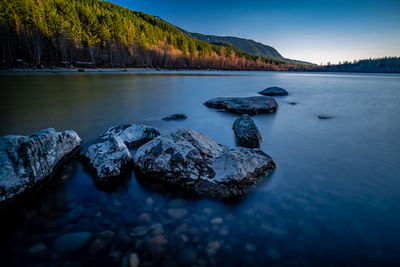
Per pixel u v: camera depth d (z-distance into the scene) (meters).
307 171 4.12
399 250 2.28
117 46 71.06
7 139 3.23
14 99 12.12
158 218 2.68
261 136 6.31
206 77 40.50
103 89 17.80
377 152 5.26
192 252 2.18
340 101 14.36
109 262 2.04
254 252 2.21
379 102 13.88
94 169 3.67
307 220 2.71
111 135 4.35
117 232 2.42
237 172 3.31
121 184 3.48
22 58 50.72
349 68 158.25
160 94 15.68
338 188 3.51
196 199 3.11
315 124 8.08
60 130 6.61
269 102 10.82
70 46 56.97
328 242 2.36
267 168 3.93
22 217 2.66
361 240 2.40
